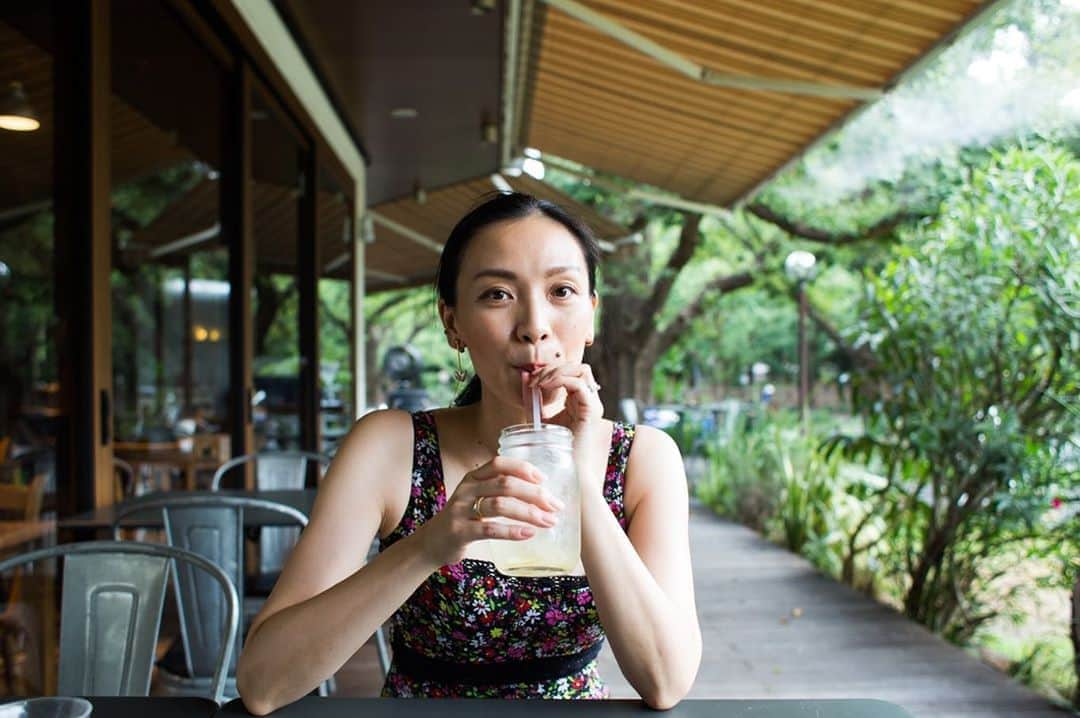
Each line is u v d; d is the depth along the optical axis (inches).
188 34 152.8
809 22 154.9
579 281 50.2
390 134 300.0
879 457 206.4
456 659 53.2
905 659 150.4
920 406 176.9
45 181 116.6
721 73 173.6
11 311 116.3
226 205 179.6
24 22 111.3
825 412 636.7
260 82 193.3
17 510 110.8
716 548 251.3
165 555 67.5
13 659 106.2
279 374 218.1
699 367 794.2
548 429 41.8
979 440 159.5
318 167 247.1
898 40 153.8
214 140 173.3
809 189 462.6
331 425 274.2
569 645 53.6
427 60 229.9
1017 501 150.3
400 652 54.7
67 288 117.0
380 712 43.7
